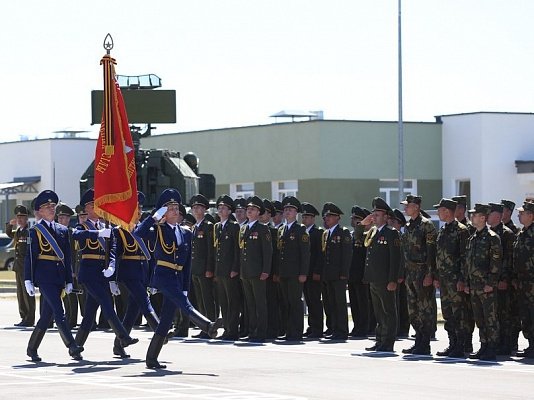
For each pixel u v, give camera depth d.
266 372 20.80
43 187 74.69
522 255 23.53
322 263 28.33
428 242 23.92
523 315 23.62
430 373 20.72
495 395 17.92
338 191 64.38
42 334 22.75
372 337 28.73
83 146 74.88
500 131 63.78
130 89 41.28
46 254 22.61
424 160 65.56
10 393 17.62
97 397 17.14
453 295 23.52
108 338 27.88
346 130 64.50
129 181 22.23
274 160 66.44
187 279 21.34
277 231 28.42
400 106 53.22
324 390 18.33
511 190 63.97
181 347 25.78
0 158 77.56
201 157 69.94
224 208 28.14
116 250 22.75
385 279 24.78
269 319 28.30
